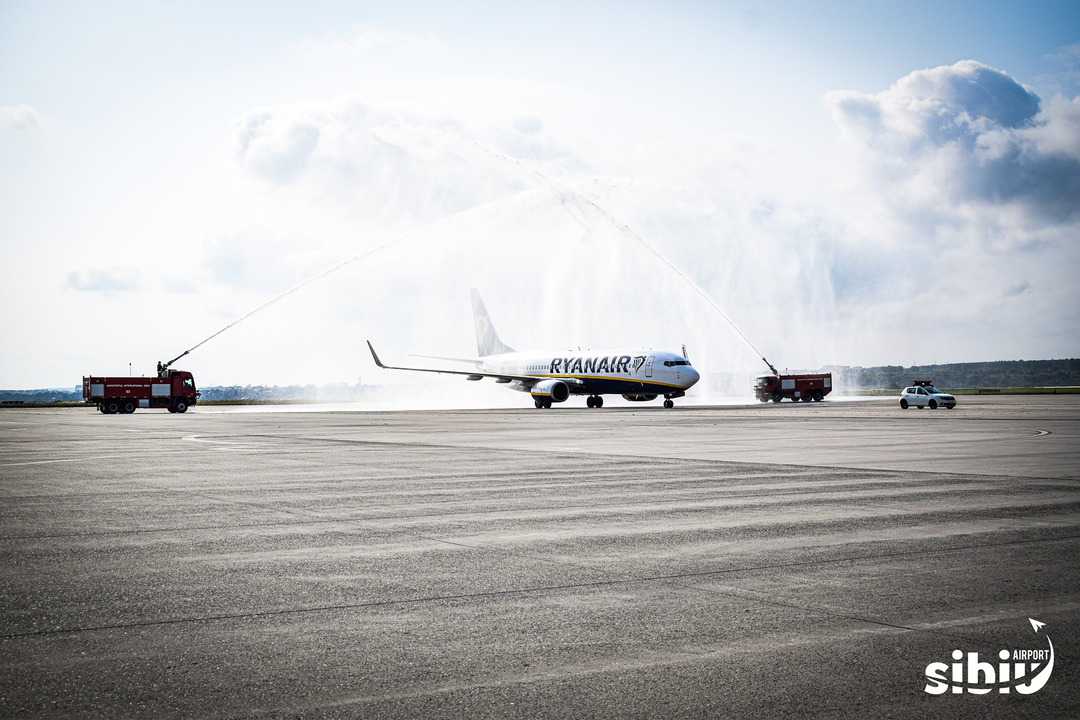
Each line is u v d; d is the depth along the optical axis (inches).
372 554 475.5
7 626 333.4
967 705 254.4
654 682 271.9
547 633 323.9
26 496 733.9
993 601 366.3
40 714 246.4
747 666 286.0
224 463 1048.8
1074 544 494.9
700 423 1939.0
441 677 276.8
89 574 425.7
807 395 3811.5
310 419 2583.7
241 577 419.2
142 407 3376.0
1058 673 279.7
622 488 770.8
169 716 245.4
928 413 2370.8
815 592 383.9
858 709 250.8
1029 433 1482.5
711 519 591.5
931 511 621.9
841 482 802.8
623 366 3166.8
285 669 284.4
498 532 545.0
